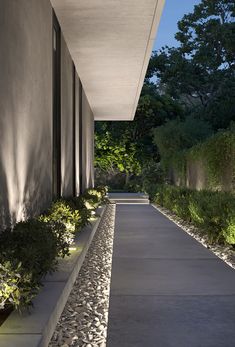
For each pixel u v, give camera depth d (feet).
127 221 52.80
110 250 32.91
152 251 32.45
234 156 39.81
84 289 21.95
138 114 112.68
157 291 21.56
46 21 31.50
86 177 66.85
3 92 20.84
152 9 35.06
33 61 27.12
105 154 112.88
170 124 87.56
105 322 17.44
